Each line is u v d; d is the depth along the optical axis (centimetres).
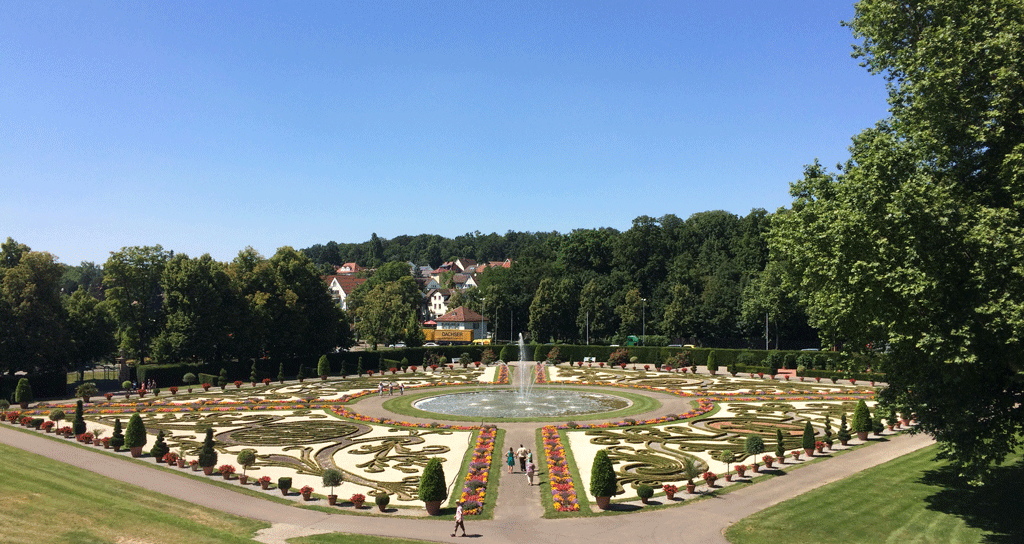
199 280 9694
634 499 3731
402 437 5528
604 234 18025
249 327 10131
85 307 9494
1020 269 2536
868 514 3378
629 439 5334
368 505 3694
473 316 17388
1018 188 2764
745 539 3064
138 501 3666
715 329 13825
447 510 3606
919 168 3116
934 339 2675
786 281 4647
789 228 4334
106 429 6050
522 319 16550
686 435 5466
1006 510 3353
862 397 7625
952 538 3012
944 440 2995
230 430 5931
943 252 2752
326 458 4881
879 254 2908
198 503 3700
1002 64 2828
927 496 3628
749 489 3909
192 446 5181
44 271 8544
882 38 3647
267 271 10894
